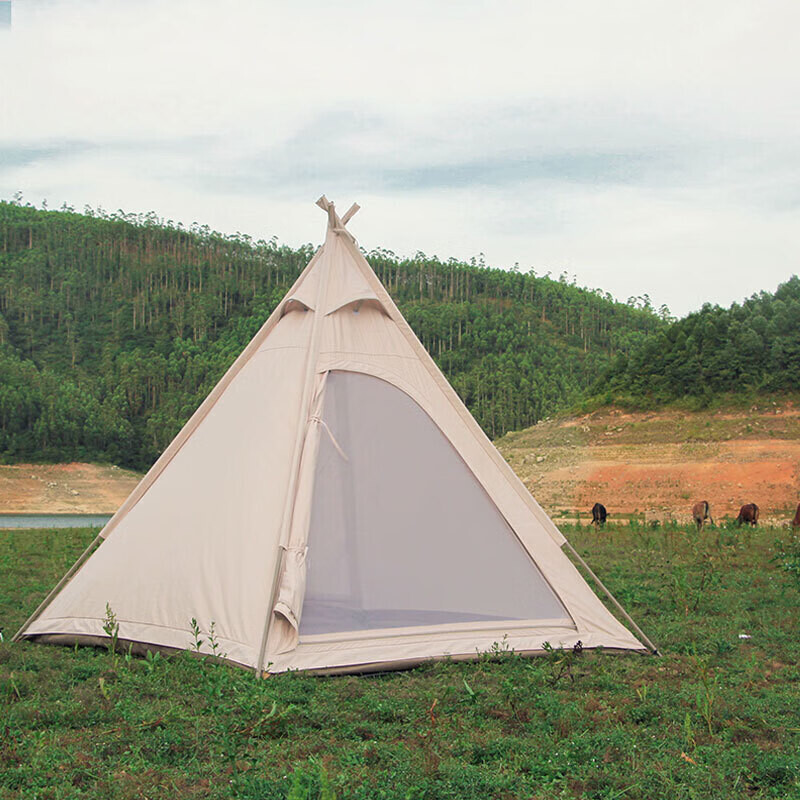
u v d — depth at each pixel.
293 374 7.84
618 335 148.62
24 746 4.80
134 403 126.44
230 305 162.00
